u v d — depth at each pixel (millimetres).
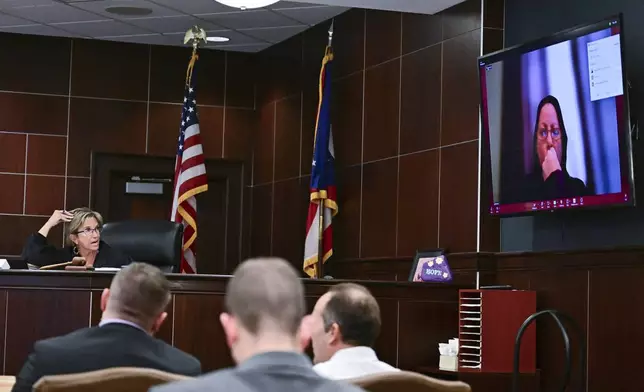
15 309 5887
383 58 8109
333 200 8219
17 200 9570
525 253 6516
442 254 6891
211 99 10180
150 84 9992
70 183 9719
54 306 5938
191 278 6070
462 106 7117
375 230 8102
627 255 5660
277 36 9586
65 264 6211
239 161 10211
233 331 1697
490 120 6566
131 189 9969
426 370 6430
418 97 7633
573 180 5852
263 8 8594
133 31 9492
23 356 5879
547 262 6328
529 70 6188
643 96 5723
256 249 10086
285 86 9672
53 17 9000
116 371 2363
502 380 6227
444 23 7367
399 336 6531
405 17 7840
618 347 5691
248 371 1609
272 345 1656
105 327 2951
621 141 5504
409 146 7715
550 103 6012
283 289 1686
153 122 9984
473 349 6508
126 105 9922
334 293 2953
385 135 8039
